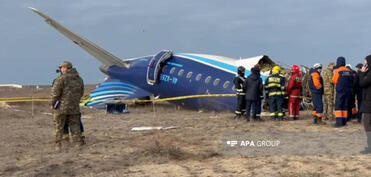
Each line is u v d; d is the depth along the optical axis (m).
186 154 11.66
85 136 16.48
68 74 13.53
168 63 34.84
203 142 13.85
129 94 37.47
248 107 20.84
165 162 10.71
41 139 15.98
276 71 21.39
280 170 9.31
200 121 21.81
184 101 32.56
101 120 25.12
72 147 13.46
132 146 13.39
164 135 15.84
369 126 11.17
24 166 10.71
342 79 17.20
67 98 13.38
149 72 35.19
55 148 13.25
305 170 9.20
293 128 17.11
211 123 20.28
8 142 15.16
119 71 38.75
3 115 27.94
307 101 27.17
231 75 29.36
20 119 26.41
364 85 11.06
